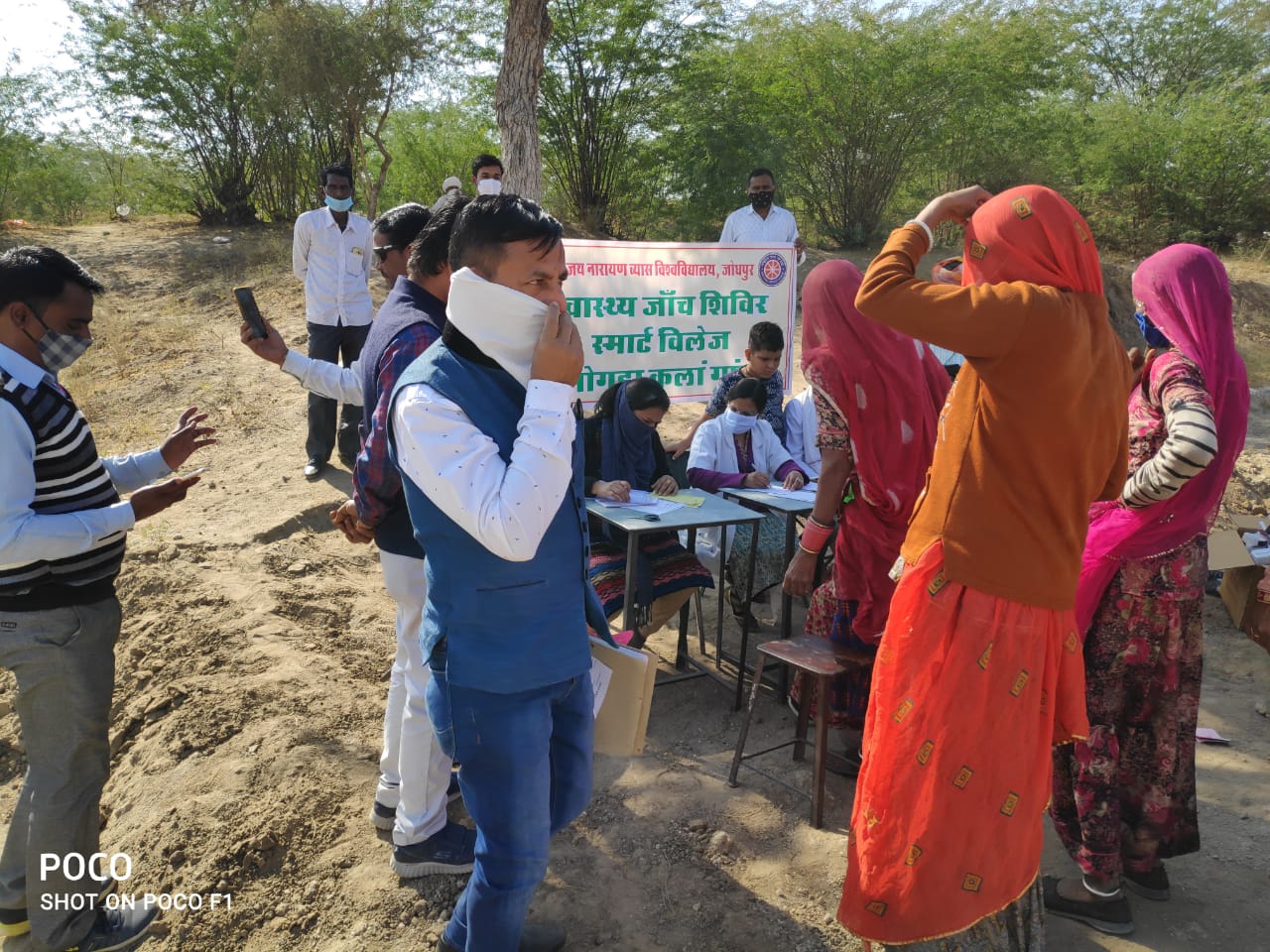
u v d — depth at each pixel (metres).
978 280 2.25
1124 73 23.11
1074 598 2.26
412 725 2.87
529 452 1.89
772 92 16.45
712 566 4.99
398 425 1.97
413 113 18.45
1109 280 10.03
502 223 1.95
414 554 2.78
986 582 2.19
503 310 1.97
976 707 2.21
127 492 3.10
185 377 8.76
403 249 3.16
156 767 3.70
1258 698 4.26
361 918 2.85
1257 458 7.57
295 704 3.88
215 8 15.41
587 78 16.03
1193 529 2.71
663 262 6.05
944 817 2.23
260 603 4.77
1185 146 17.83
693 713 4.09
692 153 16.28
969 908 2.23
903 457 3.14
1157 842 2.91
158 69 15.25
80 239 14.39
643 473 4.48
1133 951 2.75
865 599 3.29
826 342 3.16
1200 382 2.62
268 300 11.27
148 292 11.95
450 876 2.96
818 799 3.24
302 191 16.31
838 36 16.12
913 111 16.39
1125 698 2.83
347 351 6.99
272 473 6.73
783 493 4.46
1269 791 3.56
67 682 2.65
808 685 3.61
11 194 16.44
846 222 17.23
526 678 2.06
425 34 15.24
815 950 2.74
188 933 2.94
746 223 8.19
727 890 2.97
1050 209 2.14
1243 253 17.25
